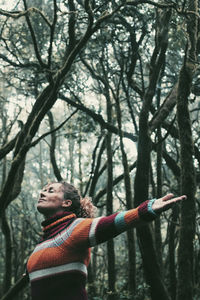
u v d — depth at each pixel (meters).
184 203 6.91
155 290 7.36
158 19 8.02
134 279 9.45
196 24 7.53
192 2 7.64
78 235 2.45
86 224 2.46
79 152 12.94
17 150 8.51
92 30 7.19
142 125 7.52
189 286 6.68
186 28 7.79
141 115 7.54
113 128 10.51
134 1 7.09
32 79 10.74
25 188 20.75
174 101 8.07
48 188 2.79
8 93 14.27
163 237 20.98
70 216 2.62
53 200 2.73
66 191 2.77
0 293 11.48
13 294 8.48
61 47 11.36
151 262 7.35
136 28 9.46
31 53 11.69
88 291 11.39
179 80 7.34
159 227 9.42
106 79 9.80
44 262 2.48
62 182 2.83
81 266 2.50
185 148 7.15
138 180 7.48
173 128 10.33
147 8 8.94
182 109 7.26
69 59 7.34
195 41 7.46
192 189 6.97
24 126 8.53
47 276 2.47
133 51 9.27
